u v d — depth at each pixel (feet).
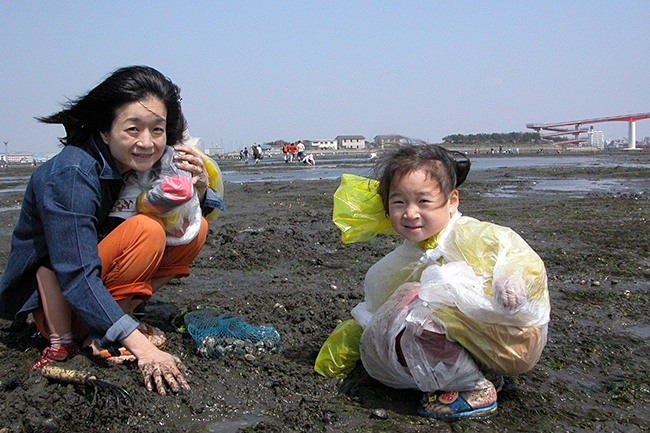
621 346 10.26
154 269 9.32
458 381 7.50
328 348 9.00
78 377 7.89
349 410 7.77
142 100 8.22
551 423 7.46
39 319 9.07
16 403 7.57
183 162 9.34
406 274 8.20
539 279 7.10
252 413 7.66
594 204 33.06
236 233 22.66
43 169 8.41
